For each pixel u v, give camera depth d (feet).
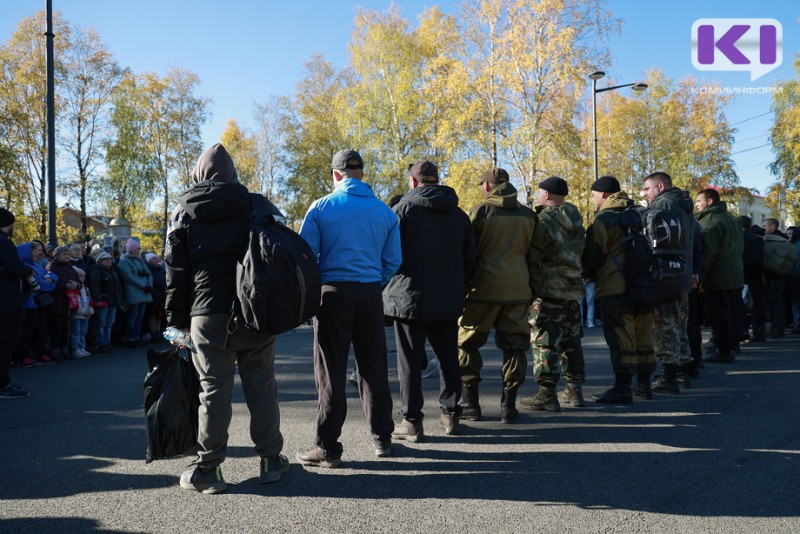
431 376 22.44
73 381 22.48
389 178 113.91
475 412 15.65
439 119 105.91
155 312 35.01
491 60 90.53
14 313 19.13
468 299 15.16
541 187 16.57
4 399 19.06
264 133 162.09
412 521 9.30
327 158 138.10
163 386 10.91
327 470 11.75
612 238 17.19
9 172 99.76
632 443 13.38
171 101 132.67
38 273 26.76
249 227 10.30
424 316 13.21
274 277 9.86
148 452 10.82
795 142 111.45
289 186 139.64
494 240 14.99
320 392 11.96
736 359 25.30
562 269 15.81
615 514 9.52
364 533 8.86
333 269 11.90
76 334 29.40
